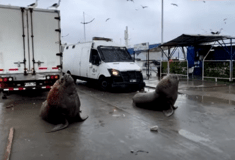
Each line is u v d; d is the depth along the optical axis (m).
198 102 8.69
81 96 10.38
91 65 12.95
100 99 9.55
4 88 8.82
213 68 15.93
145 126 5.67
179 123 5.95
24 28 8.91
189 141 4.64
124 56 12.90
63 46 17.36
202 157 3.89
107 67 11.66
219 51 19.06
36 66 9.19
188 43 18.03
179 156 3.93
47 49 9.36
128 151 4.15
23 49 8.94
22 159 3.83
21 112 7.25
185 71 18.03
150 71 22.88
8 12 8.63
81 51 14.38
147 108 7.76
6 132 5.25
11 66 8.79
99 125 5.78
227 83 14.32
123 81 11.42
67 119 5.91
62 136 4.97
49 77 9.41
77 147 4.35
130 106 8.14
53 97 5.64
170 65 19.64
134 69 11.83
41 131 5.32
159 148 4.28
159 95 7.08
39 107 7.99
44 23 9.25
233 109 7.49
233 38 14.68
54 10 9.39
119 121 6.14
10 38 8.71
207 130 5.36
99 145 4.44
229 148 4.29
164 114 6.91
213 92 11.00
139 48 19.69
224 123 5.94
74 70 15.19
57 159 3.84
